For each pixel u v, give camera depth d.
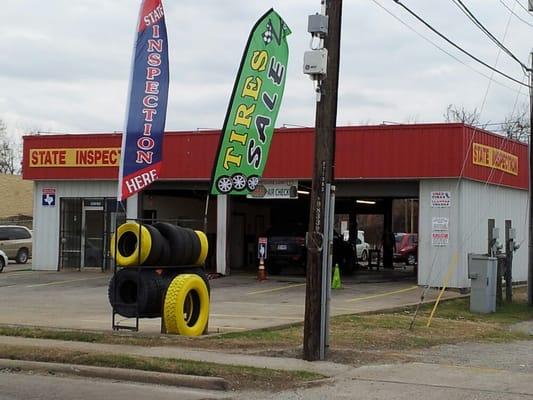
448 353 12.75
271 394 9.21
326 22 11.40
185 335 13.18
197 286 13.58
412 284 25.98
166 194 30.86
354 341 13.36
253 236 35.72
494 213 27.53
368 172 24.98
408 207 65.75
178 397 9.06
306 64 11.28
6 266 33.75
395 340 13.80
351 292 23.06
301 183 27.36
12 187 56.31
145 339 12.64
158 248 13.32
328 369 10.61
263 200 34.31
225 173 17.98
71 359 10.80
